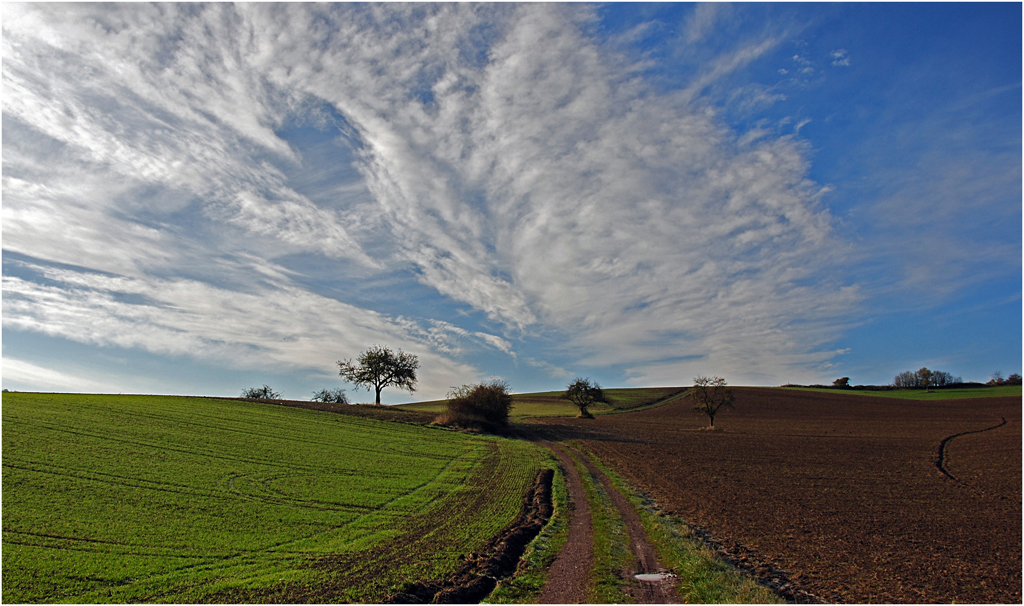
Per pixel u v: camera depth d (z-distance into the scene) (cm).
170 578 1567
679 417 9712
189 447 3438
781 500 2877
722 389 7775
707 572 1661
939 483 3488
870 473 3853
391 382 8281
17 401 4400
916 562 1848
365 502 2588
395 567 1708
